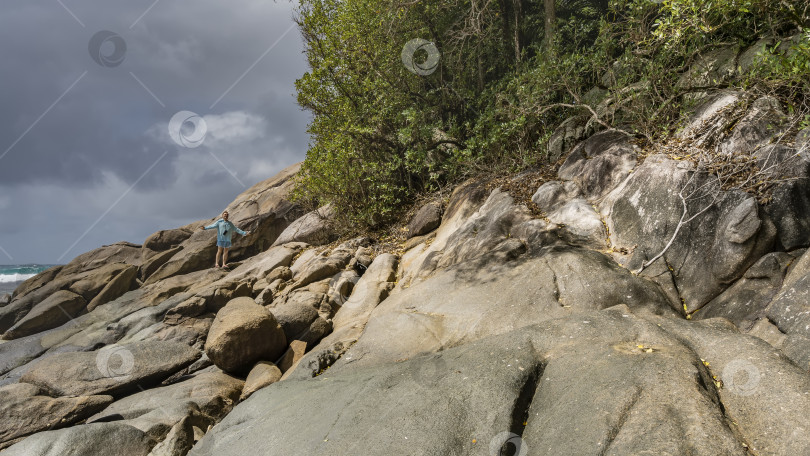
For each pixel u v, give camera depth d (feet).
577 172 27.55
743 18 26.09
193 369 27.55
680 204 20.54
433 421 12.66
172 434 18.78
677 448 9.30
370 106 40.91
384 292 29.40
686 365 12.00
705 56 26.76
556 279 21.24
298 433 14.67
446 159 41.81
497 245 25.82
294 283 34.83
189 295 38.04
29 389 24.03
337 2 42.27
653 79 27.20
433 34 42.68
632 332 14.85
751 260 17.30
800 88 20.38
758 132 20.26
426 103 43.62
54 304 45.27
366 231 40.98
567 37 40.22
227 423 17.89
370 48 41.65
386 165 41.32
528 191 29.12
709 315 17.43
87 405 23.32
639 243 21.43
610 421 10.60
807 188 17.44
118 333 35.88
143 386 26.23
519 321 19.99
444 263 27.94
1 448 21.11
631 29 28.55
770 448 9.48
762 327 14.57
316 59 42.60
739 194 18.71
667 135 24.89
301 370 21.86
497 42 46.50
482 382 13.79
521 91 33.71
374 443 12.50
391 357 20.77
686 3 23.09
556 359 14.26
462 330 20.79
